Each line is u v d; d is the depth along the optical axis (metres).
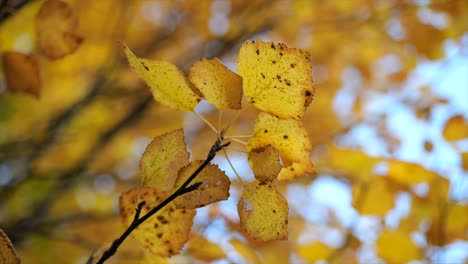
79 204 1.34
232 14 1.29
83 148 1.33
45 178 1.07
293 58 0.44
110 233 1.15
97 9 1.26
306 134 0.45
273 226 0.44
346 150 0.85
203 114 1.36
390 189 0.76
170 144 0.45
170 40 1.34
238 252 0.64
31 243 1.16
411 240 0.78
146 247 0.49
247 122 1.34
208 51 1.22
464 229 0.77
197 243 0.62
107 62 1.19
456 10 1.14
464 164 0.76
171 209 0.48
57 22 0.56
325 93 1.46
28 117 1.36
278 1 1.24
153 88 0.46
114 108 1.30
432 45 1.21
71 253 1.19
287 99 0.44
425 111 0.91
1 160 1.07
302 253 0.89
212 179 0.44
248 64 0.44
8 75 0.58
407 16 1.22
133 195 0.48
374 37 1.33
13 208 1.25
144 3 1.31
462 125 0.76
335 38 1.37
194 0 1.32
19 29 1.02
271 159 0.44
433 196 0.76
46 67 1.29
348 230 0.83
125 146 1.38
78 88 1.38
